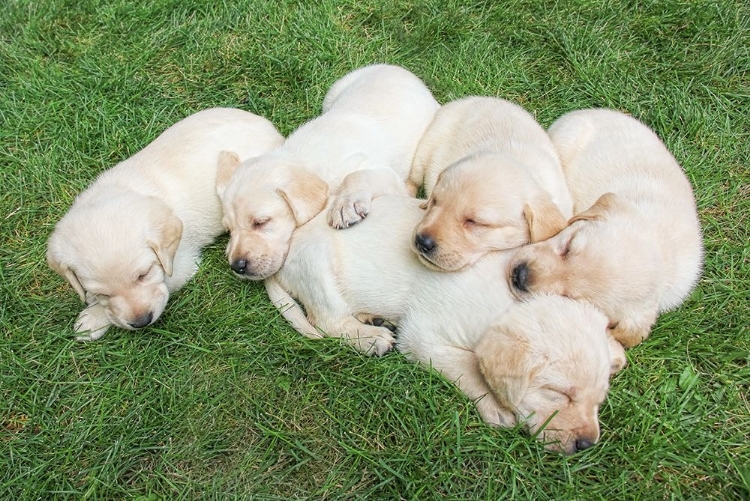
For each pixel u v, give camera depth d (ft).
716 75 4.08
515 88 4.17
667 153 3.66
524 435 3.02
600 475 2.97
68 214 3.38
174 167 3.63
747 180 3.74
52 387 3.24
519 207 3.19
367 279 3.29
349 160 3.66
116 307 3.27
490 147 3.57
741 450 3.02
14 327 3.38
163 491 3.03
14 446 3.10
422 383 3.16
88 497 3.00
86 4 4.58
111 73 4.25
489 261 3.19
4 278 3.52
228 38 4.44
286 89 4.20
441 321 3.17
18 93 4.19
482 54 4.28
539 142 3.63
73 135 3.97
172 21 4.47
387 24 4.46
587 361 2.92
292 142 3.69
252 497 3.00
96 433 3.13
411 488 2.96
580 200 3.61
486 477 2.97
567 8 4.41
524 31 4.34
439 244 3.12
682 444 3.00
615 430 3.04
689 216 3.39
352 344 3.29
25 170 3.87
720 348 3.23
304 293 3.39
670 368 3.20
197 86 4.22
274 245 3.41
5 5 4.59
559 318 2.97
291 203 3.42
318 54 4.30
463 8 4.47
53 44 4.43
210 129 3.74
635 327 3.07
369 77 4.01
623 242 3.07
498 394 2.98
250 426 3.16
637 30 4.30
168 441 3.13
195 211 3.65
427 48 4.34
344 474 3.03
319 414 3.16
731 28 4.23
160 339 3.34
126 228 3.27
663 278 3.11
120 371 3.27
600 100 4.07
